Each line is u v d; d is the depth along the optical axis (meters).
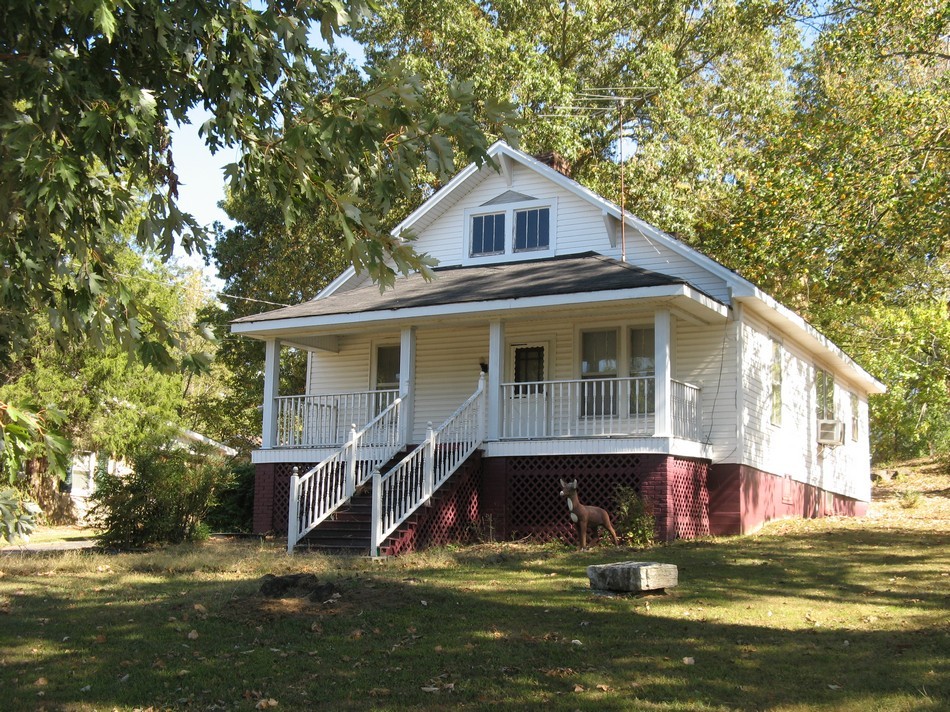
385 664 8.31
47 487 28.72
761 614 10.10
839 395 26.50
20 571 13.58
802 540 16.08
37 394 26.61
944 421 35.28
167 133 7.97
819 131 21.98
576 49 34.53
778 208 21.53
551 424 17.42
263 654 8.62
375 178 7.86
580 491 17.08
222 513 22.80
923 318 28.31
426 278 7.51
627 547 15.38
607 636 9.16
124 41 7.69
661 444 16.28
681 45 35.62
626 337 19.14
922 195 19.41
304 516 16.23
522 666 8.20
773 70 35.81
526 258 20.95
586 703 7.18
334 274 33.06
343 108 7.59
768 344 20.19
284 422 20.56
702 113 35.38
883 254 20.56
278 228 32.62
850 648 8.61
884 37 22.62
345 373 22.61
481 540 17.14
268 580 11.09
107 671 8.23
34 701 7.47
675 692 7.39
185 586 12.22
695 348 18.66
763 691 7.39
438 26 30.48
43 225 7.22
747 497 18.27
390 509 15.61
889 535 16.50
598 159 33.62
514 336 20.38
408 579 12.20
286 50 7.92
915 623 9.57
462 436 19.08
